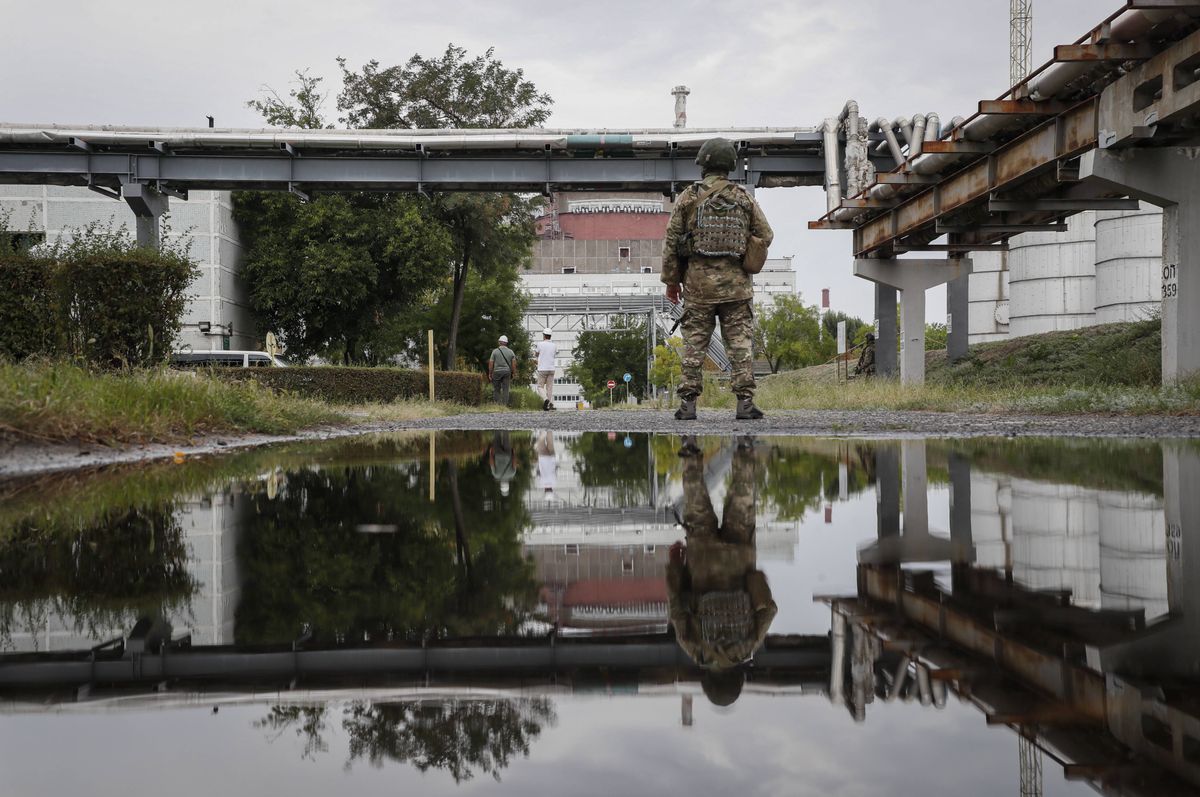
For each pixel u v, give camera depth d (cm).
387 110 3438
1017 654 91
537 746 62
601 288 9106
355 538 181
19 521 219
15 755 62
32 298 967
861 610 112
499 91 3447
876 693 76
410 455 478
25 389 511
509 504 245
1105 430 701
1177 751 60
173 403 674
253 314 3419
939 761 59
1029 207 1463
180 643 97
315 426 937
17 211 3184
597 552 161
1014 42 4306
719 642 96
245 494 278
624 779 55
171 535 188
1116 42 1005
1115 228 2792
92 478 352
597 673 84
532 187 2512
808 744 61
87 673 85
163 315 983
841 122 2373
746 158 2517
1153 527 192
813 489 281
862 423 865
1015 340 2617
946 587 127
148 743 65
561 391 9694
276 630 102
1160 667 84
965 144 1416
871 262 2172
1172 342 1106
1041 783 54
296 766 59
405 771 58
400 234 3097
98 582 135
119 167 2339
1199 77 966
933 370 2522
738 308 946
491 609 113
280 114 3331
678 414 984
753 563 149
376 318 3281
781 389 1995
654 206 11931
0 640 99
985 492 267
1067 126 1201
